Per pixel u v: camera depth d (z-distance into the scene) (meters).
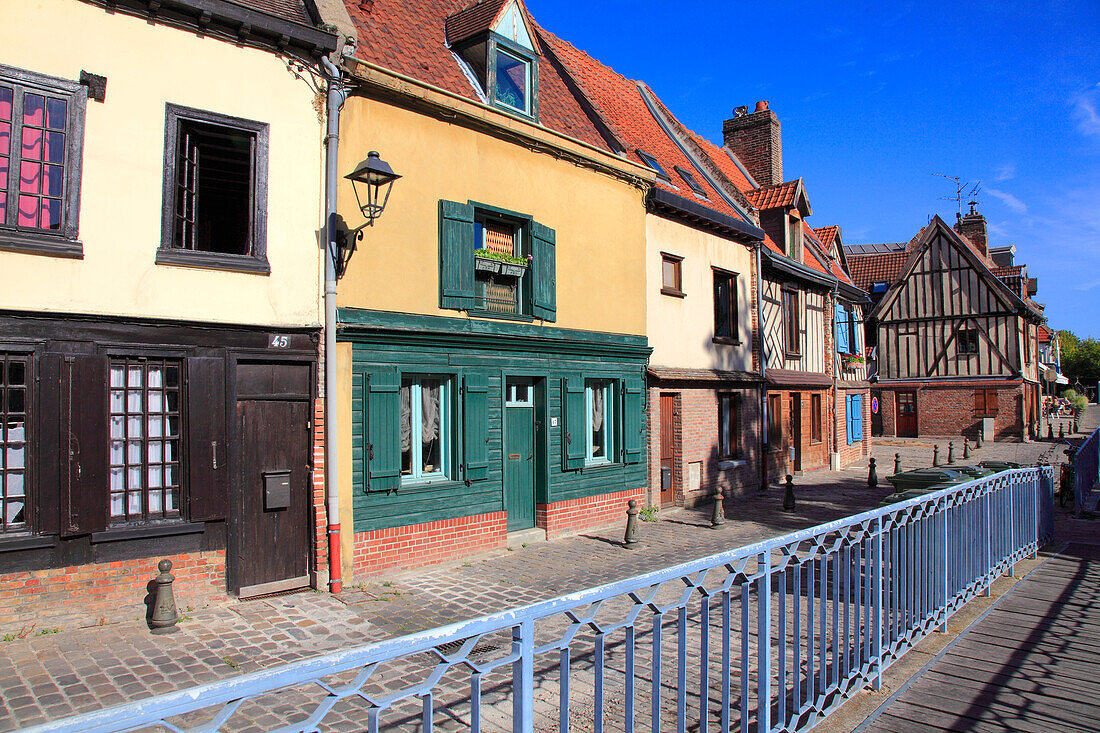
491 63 9.27
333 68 6.98
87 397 5.62
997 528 6.93
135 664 4.93
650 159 13.43
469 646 2.07
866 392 22.03
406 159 7.78
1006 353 28.47
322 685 1.75
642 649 5.28
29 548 5.35
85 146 5.69
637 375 11.09
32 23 5.48
